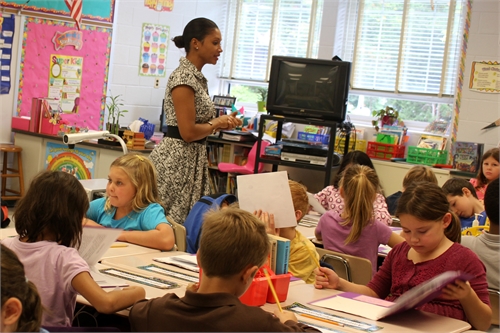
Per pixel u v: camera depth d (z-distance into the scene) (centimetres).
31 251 180
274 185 233
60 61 601
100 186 354
